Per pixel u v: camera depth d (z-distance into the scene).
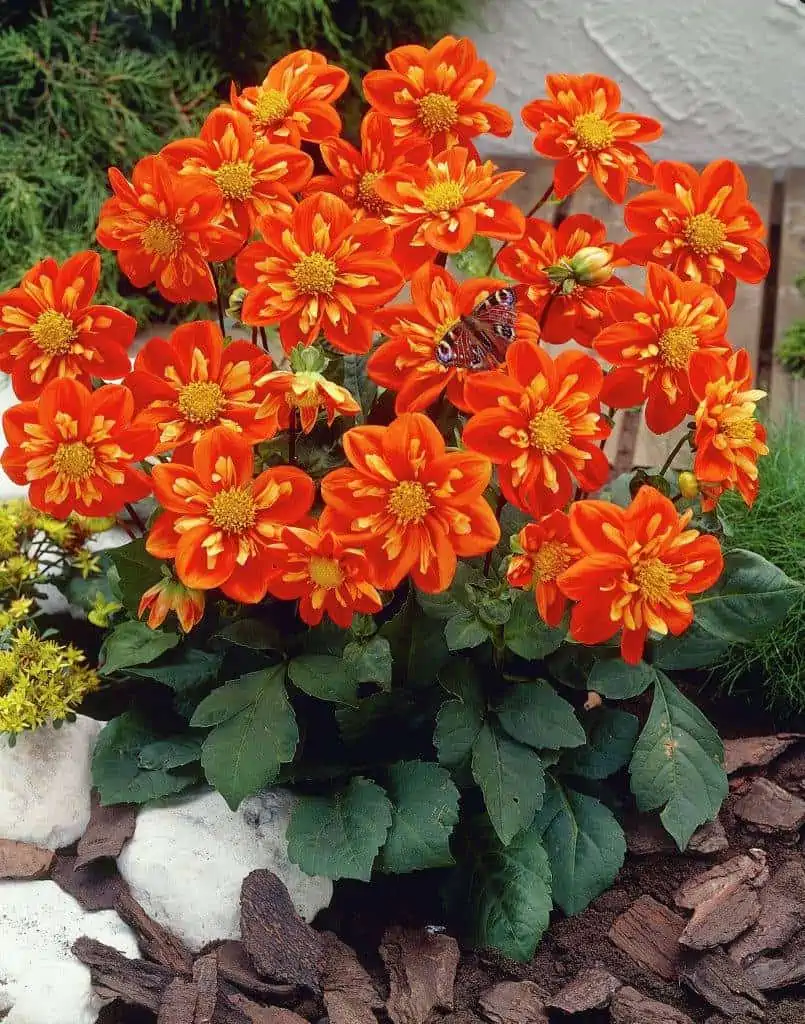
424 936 1.10
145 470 1.09
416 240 0.98
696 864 1.15
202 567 0.95
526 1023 1.06
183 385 0.98
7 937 1.07
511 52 2.07
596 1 1.99
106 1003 1.06
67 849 1.13
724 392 0.96
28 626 1.23
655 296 0.97
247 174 1.00
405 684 1.10
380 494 0.93
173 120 1.83
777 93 2.00
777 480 1.33
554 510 0.96
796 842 1.17
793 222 1.93
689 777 1.11
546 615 0.98
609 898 1.14
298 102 1.05
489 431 0.94
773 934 1.10
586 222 1.03
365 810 1.07
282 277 0.96
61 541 1.23
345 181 1.03
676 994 1.09
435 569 0.94
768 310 1.78
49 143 1.76
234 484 0.95
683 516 0.94
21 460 0.97
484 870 1.10
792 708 1.26
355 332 0.97
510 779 1.06
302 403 0.95
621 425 1.54
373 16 2.00
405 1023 1.06
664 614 0.95
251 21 1.89
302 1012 1.06
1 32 1.81
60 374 1.00
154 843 1.10
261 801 1.12
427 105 1.04
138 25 1.88
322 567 0.95
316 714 1.14
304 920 1.10
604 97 1.04
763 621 1.10
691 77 2.02
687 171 1.01
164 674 1.10
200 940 1.09
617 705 1.26
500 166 2.09
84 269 1.00
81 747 1.15
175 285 1.01
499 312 0.95
